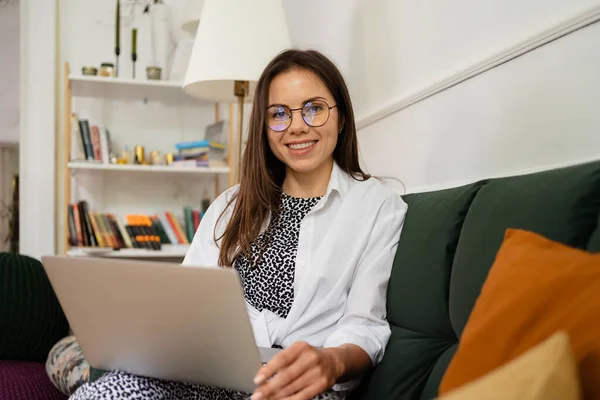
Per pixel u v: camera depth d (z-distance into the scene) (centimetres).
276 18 229
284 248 142
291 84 145
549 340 54
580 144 118
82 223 320
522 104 135
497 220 100
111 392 103
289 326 132
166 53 360
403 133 198
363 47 233
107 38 358
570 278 66
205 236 159
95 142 325
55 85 348
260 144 150
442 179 172
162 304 94
